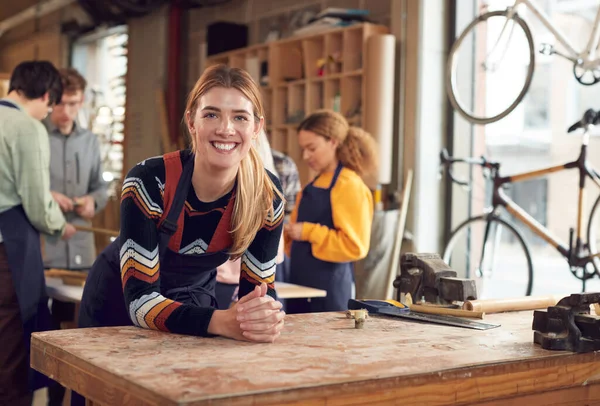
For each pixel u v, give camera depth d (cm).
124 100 912
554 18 530
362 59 565
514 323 222
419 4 554
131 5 821
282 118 637
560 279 539
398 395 154
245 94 192
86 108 880
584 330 188
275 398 139
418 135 556
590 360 185
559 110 536
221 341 183
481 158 524
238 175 201
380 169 535
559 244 482
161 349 172
